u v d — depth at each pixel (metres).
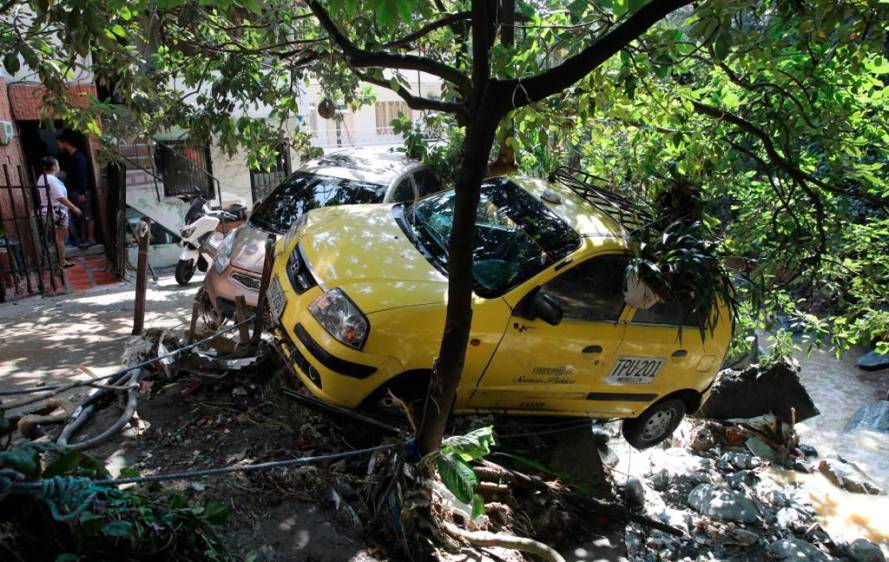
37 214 8.59
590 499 4.73
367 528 3.78
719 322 5.68
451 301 3.51
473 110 3.47
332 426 4.62
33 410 4.66
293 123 13.54
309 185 7.68
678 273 4.72
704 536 5.43
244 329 5.36
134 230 10.81
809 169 6.88
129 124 8.39
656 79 6.12
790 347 8.06
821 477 6.74
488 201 5.50
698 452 7.02
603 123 7.29
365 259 4.64
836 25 4.54
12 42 6.03
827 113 5.93
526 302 4.62
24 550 2.51
